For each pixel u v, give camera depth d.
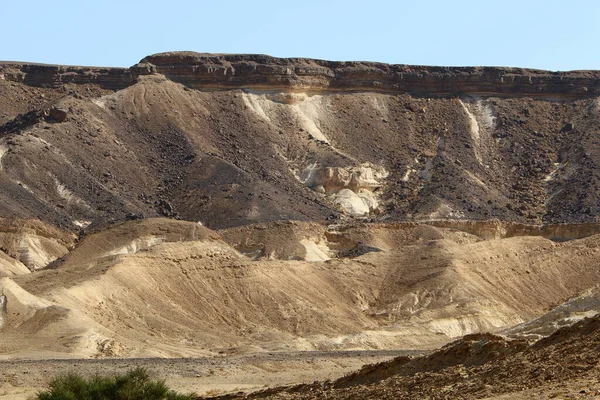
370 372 84.50
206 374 117.31
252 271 199.25
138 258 190.88
